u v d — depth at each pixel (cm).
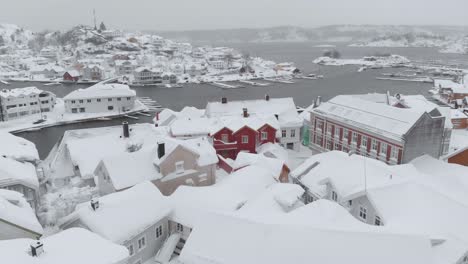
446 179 4253
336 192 4075
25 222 3269
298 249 2478
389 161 5741
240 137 6669
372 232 2545
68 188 5303
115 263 2566
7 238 3188
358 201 3806
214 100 15950
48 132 10794
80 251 2603
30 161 5438
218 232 2741
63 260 2469
